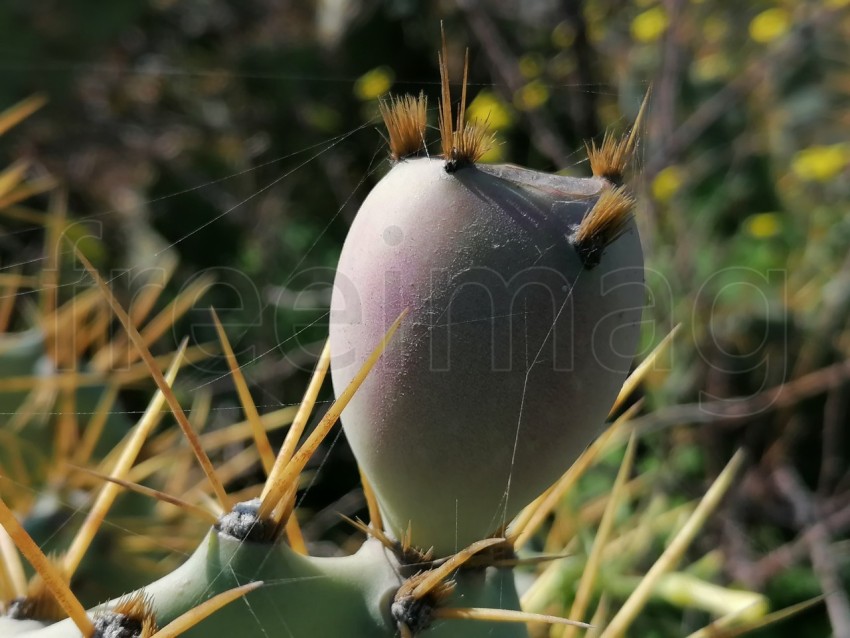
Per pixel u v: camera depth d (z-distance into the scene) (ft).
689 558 1.38
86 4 1.88
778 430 1.55
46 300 1.07
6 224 1.84
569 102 1.74
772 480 1.51
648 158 1.61
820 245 1.76
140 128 2.12
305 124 1.93
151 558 0.87
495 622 0.53
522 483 0.49
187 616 0.46
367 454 0.50
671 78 1.59
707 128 1.76
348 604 0.51
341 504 1.45
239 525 0.50
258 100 2.00
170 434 1.08
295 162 1.93
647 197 1.50
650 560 1.18
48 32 1.88
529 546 1.00
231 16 2.27
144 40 2.23
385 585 0.52
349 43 1.97
